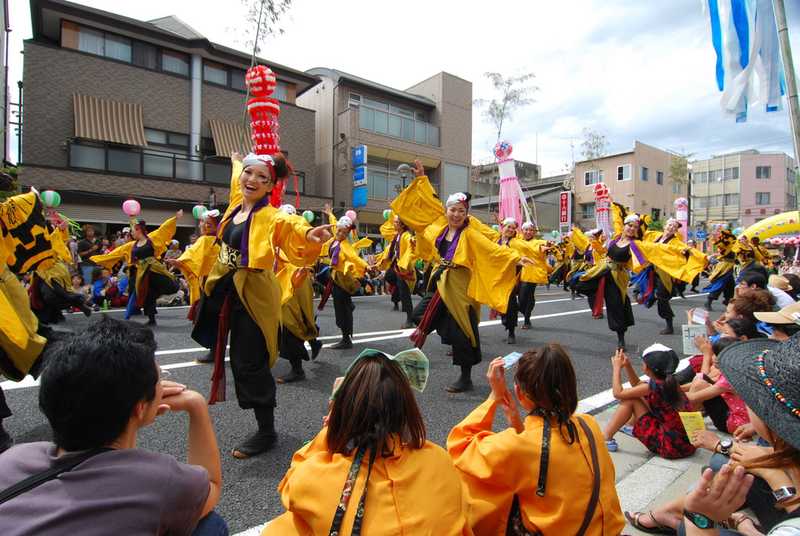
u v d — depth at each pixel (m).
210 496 1.69
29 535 1.17
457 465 2.31
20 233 3.89
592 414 4.49
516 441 2.15
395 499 1.59
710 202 47.34
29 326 3.86
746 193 45.50
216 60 18.22
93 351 1.34
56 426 1.33
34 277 7.18
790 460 1.37
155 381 1.46
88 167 15.30
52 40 16.83
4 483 1.30
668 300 8.55
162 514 1.32
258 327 3.46
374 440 1.64
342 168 22.27
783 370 1.21
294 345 5.18
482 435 2.43
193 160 17.33
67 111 15.24
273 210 3.58
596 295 7.28
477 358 5.05
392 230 10.37
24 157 14.62
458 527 1.64
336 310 6.85
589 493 2.11
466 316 4.96
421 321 5.15
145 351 1.43
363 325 8.94
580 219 37.47
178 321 8.88
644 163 35.81
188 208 16.94
